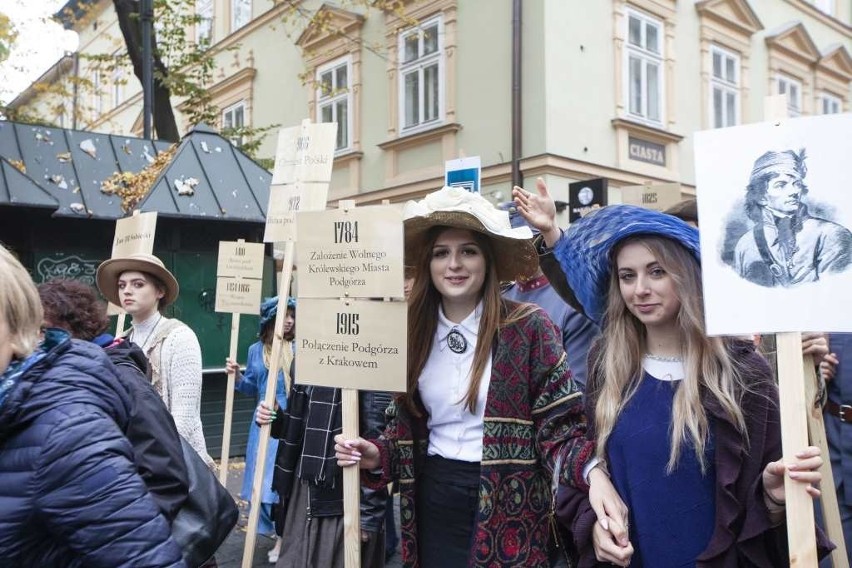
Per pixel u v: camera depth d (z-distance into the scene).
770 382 1.77
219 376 6.45
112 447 1.46
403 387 2.06
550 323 2.07
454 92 10.47
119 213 5.90
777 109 1.65
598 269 2.04
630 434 1.86
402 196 11.36
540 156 9.27
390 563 4.33
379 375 2.10
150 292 3.37
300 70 13.55
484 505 1.93
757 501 1.67
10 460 1.42
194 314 6.27
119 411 1.60
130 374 2.10
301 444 3.46
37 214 5.69
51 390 1.46
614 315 1.99
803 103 13.87
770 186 1.63
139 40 10.01
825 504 1.97
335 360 2.16
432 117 10.88
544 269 2.47
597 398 1.97
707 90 11.59
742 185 1.66
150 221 3.39
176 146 6.76
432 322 2.15
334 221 2.18
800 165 1.61
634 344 1.94
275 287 6.75
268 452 4.30
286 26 13.88
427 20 10.91
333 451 3.14
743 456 1.71
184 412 3.22
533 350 2.02
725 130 1.70
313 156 3.07
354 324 2.14
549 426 1.98
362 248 2.13
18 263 1.55
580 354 3.05
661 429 1.82
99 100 22.28
